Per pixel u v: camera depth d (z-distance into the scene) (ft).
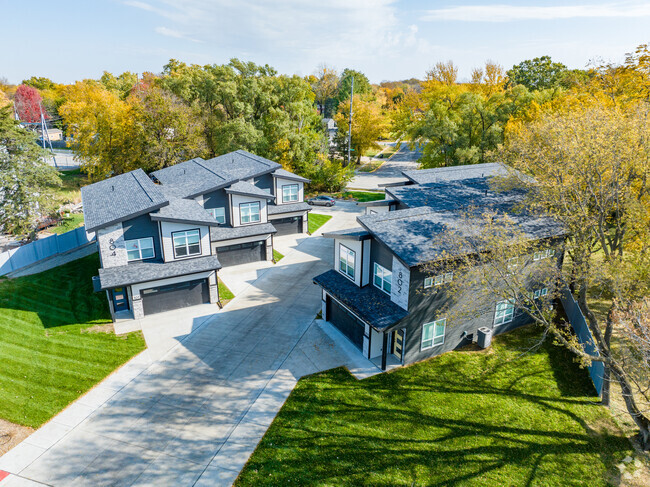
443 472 51.83
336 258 86.58
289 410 62.28
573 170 64.44
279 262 118.83
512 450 55.36
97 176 186.09
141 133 169.99
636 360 61.00
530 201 75.15
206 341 80.12
